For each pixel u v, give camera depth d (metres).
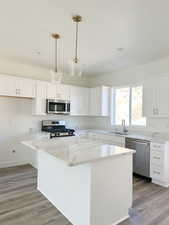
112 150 2.12
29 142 2.55
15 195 2.66
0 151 4.04
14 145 4.22
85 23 2.29
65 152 1.95
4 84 3.66
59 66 4.45
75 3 1.87
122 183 2.11
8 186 2.99
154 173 3.19
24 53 3.52
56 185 2.36
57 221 2.05
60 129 4.66
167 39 2.75
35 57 3.76
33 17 2.16
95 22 2.26
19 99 4.26
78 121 5.37
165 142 3.04
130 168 2.21
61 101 4.47
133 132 4.28
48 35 2.67
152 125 3.86
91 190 1.80
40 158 2.80
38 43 2.99
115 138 4.00
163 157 3.05
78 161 1.59
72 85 4.84
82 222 1.89
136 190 2.91
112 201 2.00
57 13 2.06
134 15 2.08
